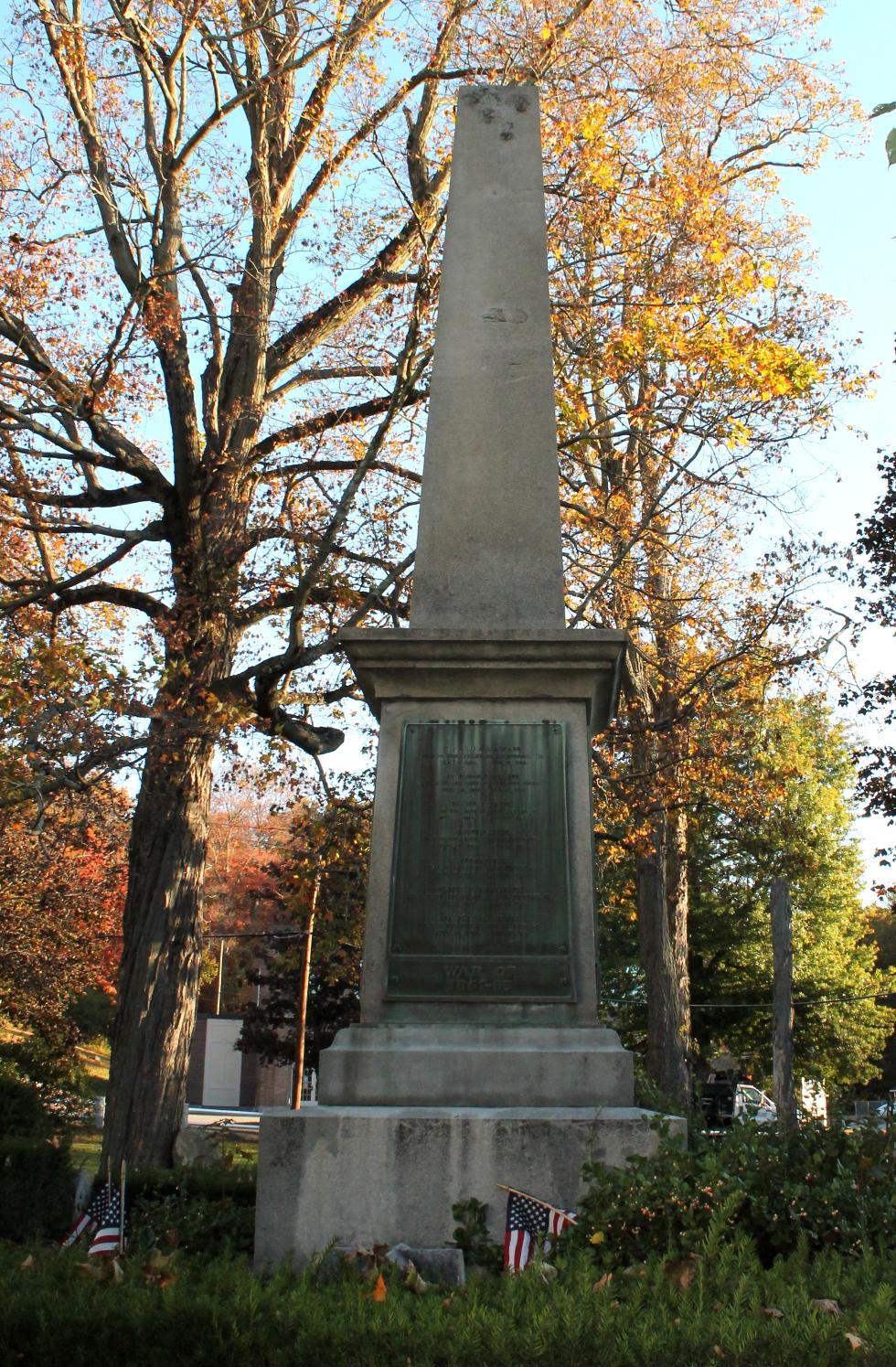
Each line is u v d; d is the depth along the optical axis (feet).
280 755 60.64
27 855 87.40
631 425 63.26
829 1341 12.50
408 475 61.77
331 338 65.21
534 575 26.30
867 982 131.64
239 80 60.80
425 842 23.79
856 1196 18.67
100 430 58.08
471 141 29.66
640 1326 13.16
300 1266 20.26
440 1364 12.82
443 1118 20.98
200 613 56.75
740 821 78.84
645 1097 26.37
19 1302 14.52
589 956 23.13
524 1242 19.04
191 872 56.29
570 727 24.30
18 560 66.39
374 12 59.41
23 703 46.96
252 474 61.46
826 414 57.82
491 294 28.35
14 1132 48.32
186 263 57.26
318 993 119.24
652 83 63.21
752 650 66.95
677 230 59.16
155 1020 54.34
